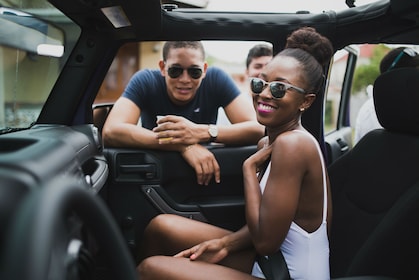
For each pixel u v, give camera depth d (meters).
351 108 3.79
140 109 2.40
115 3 1.59
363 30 2.00
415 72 1.61
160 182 2.12
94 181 1.42
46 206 0.55
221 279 1.46
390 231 1.43
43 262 0.52
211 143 2.23
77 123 2.01
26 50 1.88
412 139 1.62
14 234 0.53
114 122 2.22
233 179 2.20
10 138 1.22
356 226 1.70
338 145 3.09
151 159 2.11
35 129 1.64
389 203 1.58
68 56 1.96
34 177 0.80
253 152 2.20
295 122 1.57
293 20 2.05
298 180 1.43
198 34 2.03
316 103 2.23
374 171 1.70
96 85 2.05
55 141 1.17
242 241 1.68
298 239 1.49
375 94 1.75
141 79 2.40
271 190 1.44
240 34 2.05
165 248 1.83
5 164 0.80
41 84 1.94
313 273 1.49
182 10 2.03
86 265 0.86
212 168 2.11
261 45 2.99
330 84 3.05
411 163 1.57
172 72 2.25
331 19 2.04
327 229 1.60
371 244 1.47
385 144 1.71
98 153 1.77
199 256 1.63
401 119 1.65
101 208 0.71
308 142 1.46
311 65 1.51
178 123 2.10
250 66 3.02
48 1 1.64
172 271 1.50
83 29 1.92
